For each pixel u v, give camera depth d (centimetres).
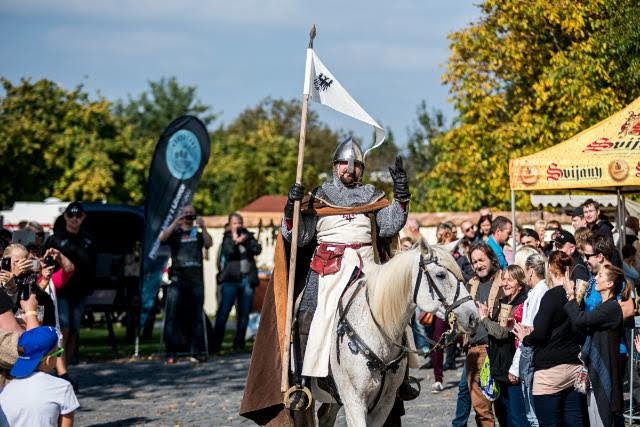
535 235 1104
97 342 1808
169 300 1470
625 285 724
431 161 3003
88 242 1253
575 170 1055
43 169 3600
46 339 575
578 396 697
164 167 1510
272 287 686
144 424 970
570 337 694
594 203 1081
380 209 675
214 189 4391
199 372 1365
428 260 617
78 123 3681
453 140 2186
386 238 688
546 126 1922
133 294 1625
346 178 678
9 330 652
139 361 1498
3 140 3484
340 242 665
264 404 671
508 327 736
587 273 848
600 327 685
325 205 670
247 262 1616
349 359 630
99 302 1597
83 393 1181
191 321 1472
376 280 631
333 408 712
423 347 1364
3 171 3547
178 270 1470
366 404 640
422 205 2667
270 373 675
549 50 1938
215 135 5312
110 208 1752
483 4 2019
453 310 608
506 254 1233
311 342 646
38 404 558
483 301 789
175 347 1459
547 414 696
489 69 2047
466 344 749
